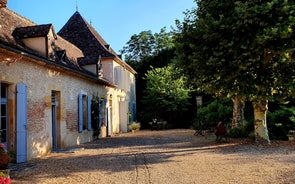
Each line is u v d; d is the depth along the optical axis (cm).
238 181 613
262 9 966
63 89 1303
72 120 1402
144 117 2900
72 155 1057
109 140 1642
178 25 1241
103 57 2158
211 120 1945
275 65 1147
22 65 967
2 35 1012
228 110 1912
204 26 1089
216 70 1122
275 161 810
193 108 2847
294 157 863
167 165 806
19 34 1175
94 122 1705
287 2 981
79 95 1491
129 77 2772
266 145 1148
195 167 767
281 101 1261
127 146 1298
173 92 2706
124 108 2431
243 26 1011
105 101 1977
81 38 2286
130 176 688
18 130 922
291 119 1310
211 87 1221
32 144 1015
